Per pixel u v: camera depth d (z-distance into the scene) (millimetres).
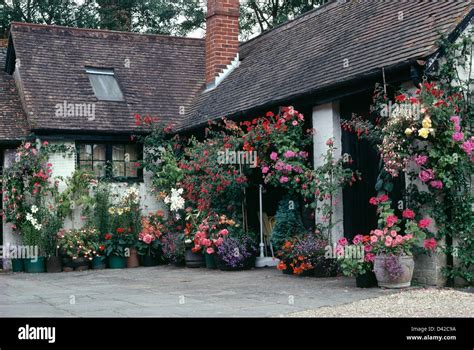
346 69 10234
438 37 8828
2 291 9602
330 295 7918
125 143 14914
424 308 6785
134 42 17625
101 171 14781
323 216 10188
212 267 12086
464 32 9039
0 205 14148
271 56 14633
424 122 8031
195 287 9391
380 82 9195
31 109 14031
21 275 12508
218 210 12242
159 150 14516
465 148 8094
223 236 11727
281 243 10836
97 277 11617
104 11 25172
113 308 7309
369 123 9141
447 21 9234
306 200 10773
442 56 8727
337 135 10539
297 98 10750
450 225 8438
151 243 13680
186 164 13242
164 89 16391
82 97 14953
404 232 8625
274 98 11383
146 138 14391
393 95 9250
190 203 13367
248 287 9109
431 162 8336
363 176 10109
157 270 12602
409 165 8742
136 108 15391
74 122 14148
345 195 10438
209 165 12094
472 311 6602
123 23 25281
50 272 12961
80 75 15625
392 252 8211
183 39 18422
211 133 12633
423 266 8641
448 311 6605
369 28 11484
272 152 10961
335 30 12883
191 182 12656
